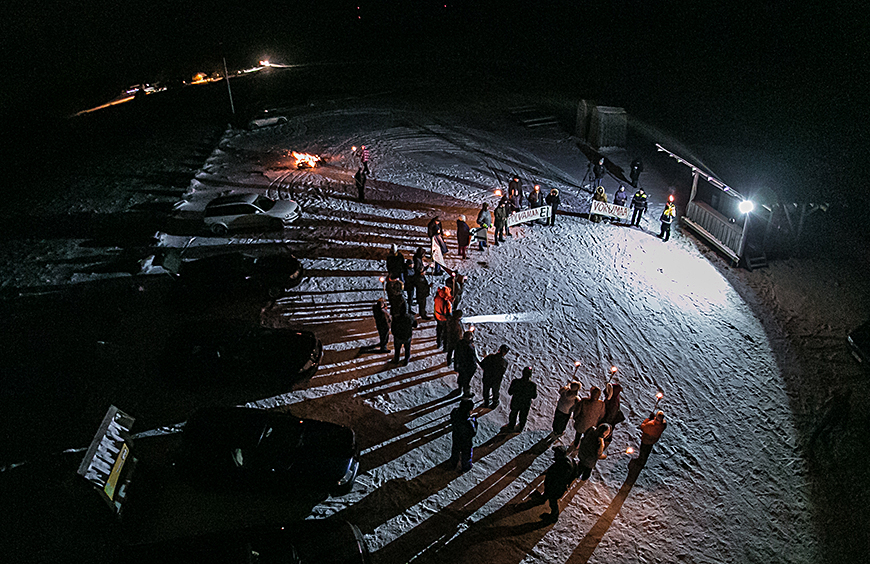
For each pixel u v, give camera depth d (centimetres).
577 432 1063
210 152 2722
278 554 815
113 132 3091
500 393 1245
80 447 1109
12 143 2941
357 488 1009
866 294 1653
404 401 1208
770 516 1004
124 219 2075
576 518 970
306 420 1031
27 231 1984
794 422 1212
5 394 1245
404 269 1504
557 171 2553
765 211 1969
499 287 1656
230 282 1464
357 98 3628
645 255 1858
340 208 2158
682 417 1207
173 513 960
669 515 989
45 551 920
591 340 1435
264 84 3997
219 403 1195
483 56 4569
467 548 910
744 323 1533
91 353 1362
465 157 2711
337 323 1465
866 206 2128
